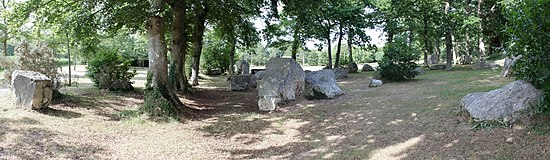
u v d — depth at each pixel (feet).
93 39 47.14
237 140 25.29
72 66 111.24
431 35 79.36
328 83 40.34
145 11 36.73
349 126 25.95
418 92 37.22
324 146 22.11
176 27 46.26
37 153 17.92
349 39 90.17
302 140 24.26
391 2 79.51
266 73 38.83
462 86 38.88
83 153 19.30
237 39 71.00
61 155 18.31
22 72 26.23
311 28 84.69
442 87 39.65
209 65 97.30
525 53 18.49
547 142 16.05
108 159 19.10
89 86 47.73
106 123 26.35
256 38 65.36
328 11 80.43
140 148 21.84
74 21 40.88
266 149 22.90
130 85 42.93
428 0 73.31
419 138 20.33
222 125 29.55
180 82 47.06
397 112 27.71
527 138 16.88
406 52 51.70
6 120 22.31
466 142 18.16
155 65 33.24
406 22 81.35
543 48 17.49
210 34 93.91
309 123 28.55
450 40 72.79
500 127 18.84
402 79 51.26
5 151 17.35
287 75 38.45
